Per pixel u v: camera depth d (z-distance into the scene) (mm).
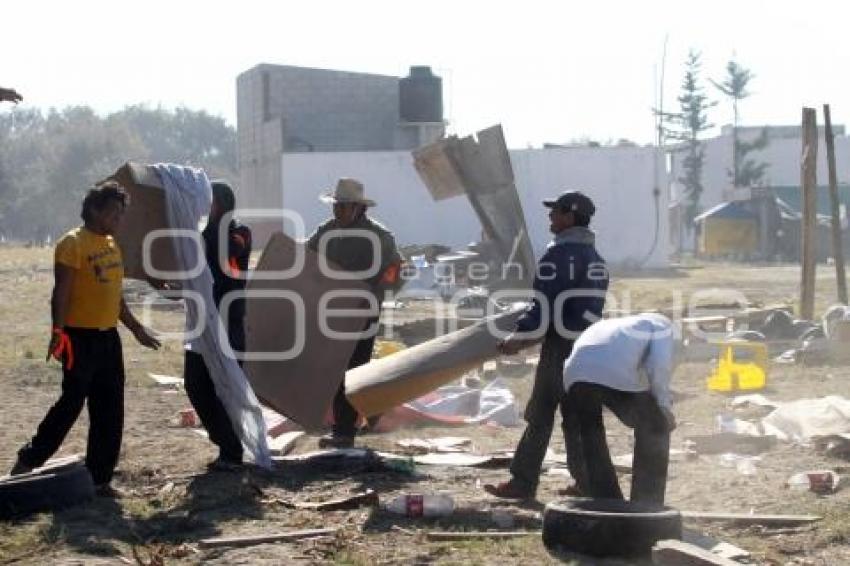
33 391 14172
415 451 10789
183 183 9516
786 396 13703
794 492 8953
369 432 11805
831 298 28219
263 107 57969
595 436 7969
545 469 10031
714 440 10703
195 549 7438
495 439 11500
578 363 7910
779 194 70000
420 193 50719
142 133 149875
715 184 88750
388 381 10086
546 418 8789
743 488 9125
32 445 8711
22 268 41375
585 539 7254
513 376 15586
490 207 23109
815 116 20016
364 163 50969
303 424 10180
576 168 50094
